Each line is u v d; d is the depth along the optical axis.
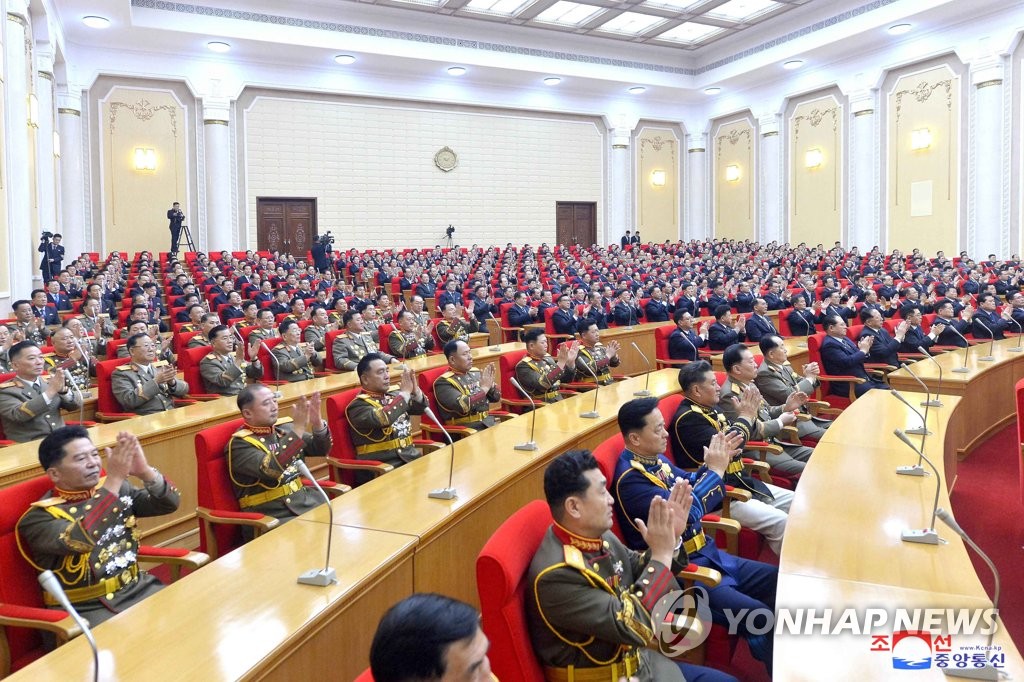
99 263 14.49
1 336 6.16
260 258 15.59
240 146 17.50
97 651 1.84
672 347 8.03
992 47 15.30
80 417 5.15
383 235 19.09
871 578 2.35
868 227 18.08
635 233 21.14
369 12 16.89
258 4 15.82
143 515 2.91
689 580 2.72
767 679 2.95
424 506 3.02
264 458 3.41
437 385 4.98
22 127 10.05
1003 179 15.42
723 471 3.18
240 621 2.09
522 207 20.83
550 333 9.63
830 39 17.22
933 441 3.98
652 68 20.56
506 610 1.93
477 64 18.22
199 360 6.11
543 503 2.39
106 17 14.28
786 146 20.19
